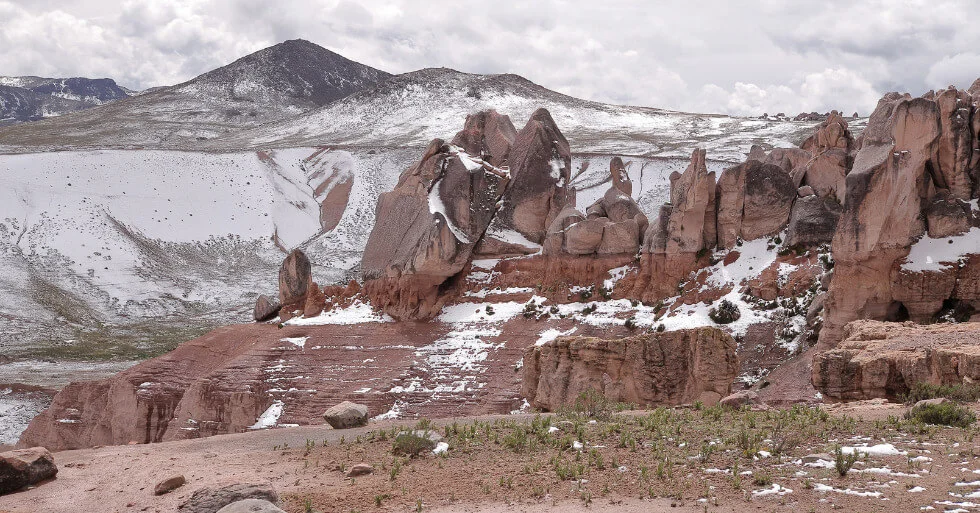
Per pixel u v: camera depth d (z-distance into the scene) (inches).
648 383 1222.9
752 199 1952.5
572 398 1285.7
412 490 676.7
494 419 1057.5
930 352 1058.1
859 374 1122.0
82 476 773.9
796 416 884.0
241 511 562.9
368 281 2422.5
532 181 2369.6
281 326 2356.1
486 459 764.6
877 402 1034.1
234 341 2346.2
